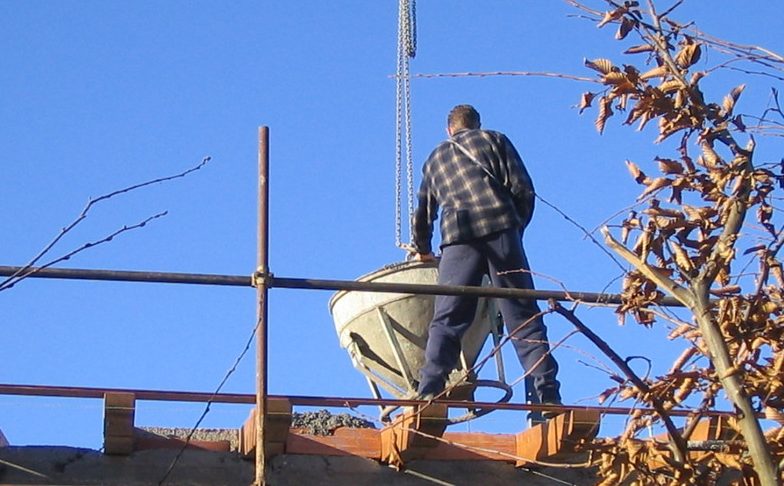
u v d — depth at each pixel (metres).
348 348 10.81
